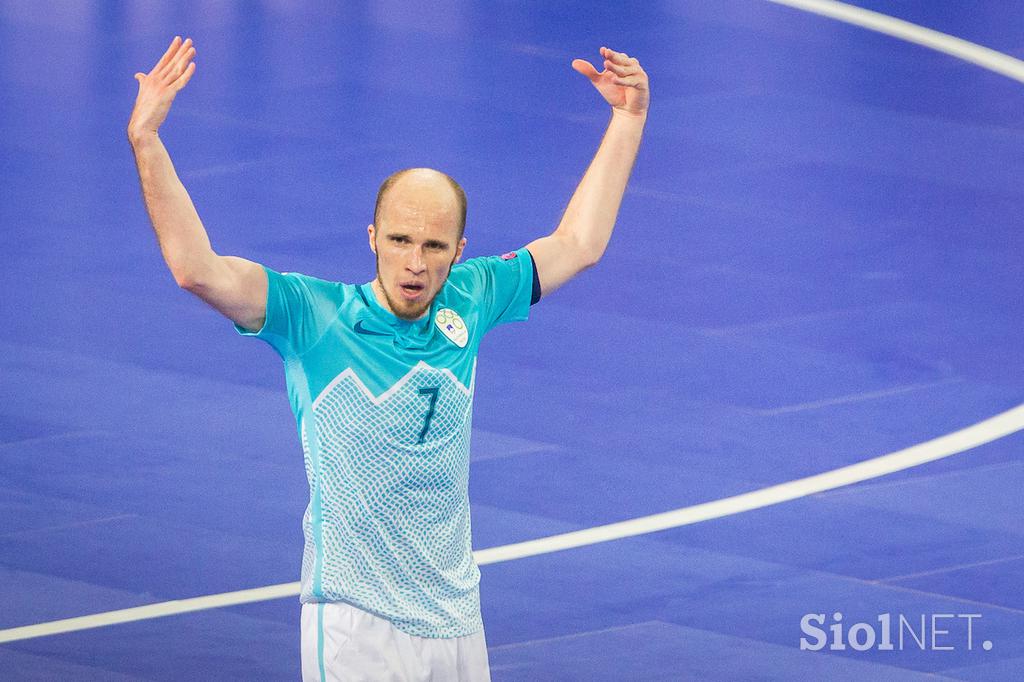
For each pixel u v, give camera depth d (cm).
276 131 4809
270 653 2394
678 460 3100
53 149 4622
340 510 1692
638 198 4447
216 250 3938
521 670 2369
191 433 3119
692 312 3788
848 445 3188
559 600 2588
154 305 3712
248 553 2692
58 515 2775
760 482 3027
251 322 1650
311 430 1695
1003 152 4903
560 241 1898
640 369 3494
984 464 3111
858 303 3878
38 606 2494
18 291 3716
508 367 3472
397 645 1708
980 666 2434
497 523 2831
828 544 2800
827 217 4388
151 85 1603
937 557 2761
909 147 4912
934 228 4347
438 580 1722
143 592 2555
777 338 3672
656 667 2398
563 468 3044
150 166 1584
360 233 4116
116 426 3128
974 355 3619
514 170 4591
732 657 2438
